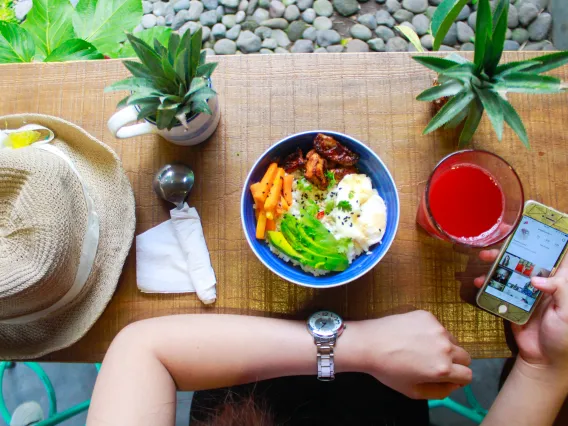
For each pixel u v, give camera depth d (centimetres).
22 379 141
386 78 83
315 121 83
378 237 72
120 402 65
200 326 72
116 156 78
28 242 65
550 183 81
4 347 76
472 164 74
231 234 80
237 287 79
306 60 83
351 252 73
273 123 83
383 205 73
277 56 84
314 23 146
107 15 99
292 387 89
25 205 65
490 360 133
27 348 76
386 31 145
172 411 69
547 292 70
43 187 66
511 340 77
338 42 145
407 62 83
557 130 81
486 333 78
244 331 72
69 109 85
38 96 85
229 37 148
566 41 137
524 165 81
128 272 80
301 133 72
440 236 73
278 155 75
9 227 66
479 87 67
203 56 70
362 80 83
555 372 72
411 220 80
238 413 67
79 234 71
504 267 74
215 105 77
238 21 148
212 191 82
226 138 83
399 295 79
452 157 71
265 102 83
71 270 69
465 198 75
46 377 121
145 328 72
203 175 82
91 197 76
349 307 79
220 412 73
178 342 71
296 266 74
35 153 68
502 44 63
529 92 64
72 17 98
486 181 74
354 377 90
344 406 89
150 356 70
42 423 114
